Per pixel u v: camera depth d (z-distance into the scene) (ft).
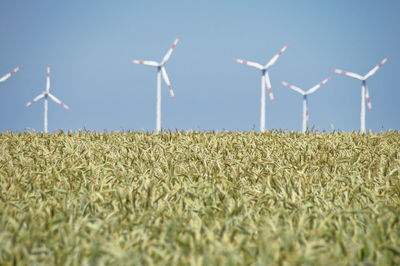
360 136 165.48
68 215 59.21
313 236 50.55
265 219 57.47
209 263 41.22
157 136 166.61
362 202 69.87
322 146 138.92
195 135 169.07
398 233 52.54
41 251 45.27
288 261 41.55
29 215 54.60
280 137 167.12
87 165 102.94
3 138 165.37
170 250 45.19
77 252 44.32
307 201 68.54
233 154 121.60
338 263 42.24
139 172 94.58
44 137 165.07
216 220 56.39
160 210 59.41
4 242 47.42
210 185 73.77
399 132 173.78
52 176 87.30
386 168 95.30
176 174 86.53
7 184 81.10
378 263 43.70
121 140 155.02
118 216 57.62
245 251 45.11
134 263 40.86
